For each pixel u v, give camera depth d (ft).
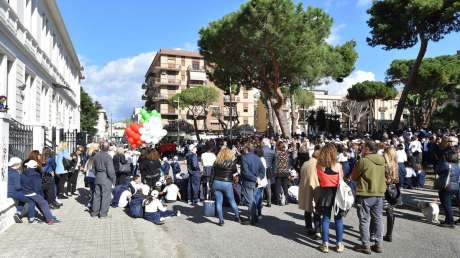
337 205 20.52
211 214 30.22
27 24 61.21
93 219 29.35
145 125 60.54
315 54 75.20
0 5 46.01
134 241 22.54
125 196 35.32
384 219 29.45
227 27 74.54
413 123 177.78
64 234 24.02
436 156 42.45
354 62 111.65
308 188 24.02
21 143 36.76
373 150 21.24
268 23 67.72
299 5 73.61
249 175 28.02
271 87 87.10
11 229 25.11
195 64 271.08
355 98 185.47
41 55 72.28
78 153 43.55
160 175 37.14
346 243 22.86
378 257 20.03
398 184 23.45
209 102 225.76
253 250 21.36
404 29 76.64
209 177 38.52
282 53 73.10
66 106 116.26
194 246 22.25
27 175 27.22
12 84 53.52
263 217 30.76
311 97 207.21
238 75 93.30
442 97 156.04
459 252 20.76
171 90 265.34
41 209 27.25
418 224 27.73
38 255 19.15
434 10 70.23
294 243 22.89
